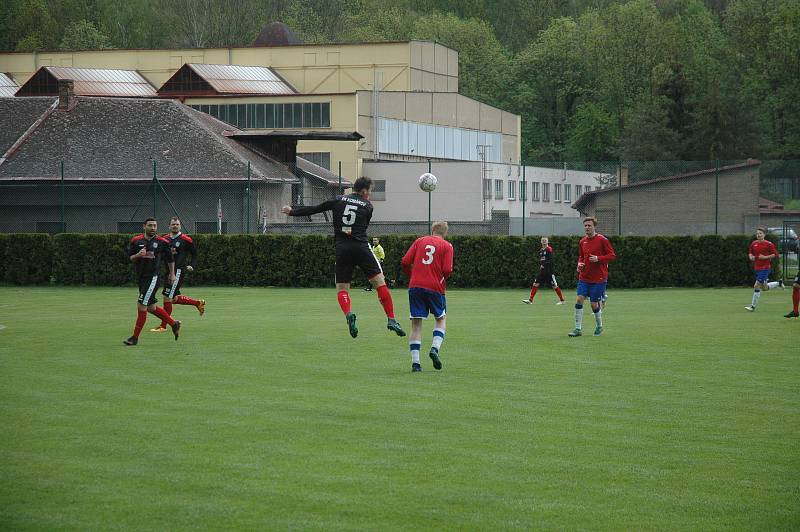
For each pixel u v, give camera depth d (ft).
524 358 89.56
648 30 488.02
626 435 57.26
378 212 361.10
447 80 476.95
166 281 112.68
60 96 298.76
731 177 257.14
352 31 565.12
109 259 211.41
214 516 42.09
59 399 67.72
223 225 270.26
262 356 89.92
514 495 45.29
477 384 74.49
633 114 440.04
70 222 264.93
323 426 59.06
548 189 418.92
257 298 175.01
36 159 277.03
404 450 53.16
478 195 352.90
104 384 73.92
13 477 47.83
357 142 374.84
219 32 567.59
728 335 109.91
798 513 43.06
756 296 147.02
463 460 51.24
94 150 282.97
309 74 450.71
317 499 44.45
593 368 83.30
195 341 101.86
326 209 89.10
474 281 212.64
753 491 46.24
